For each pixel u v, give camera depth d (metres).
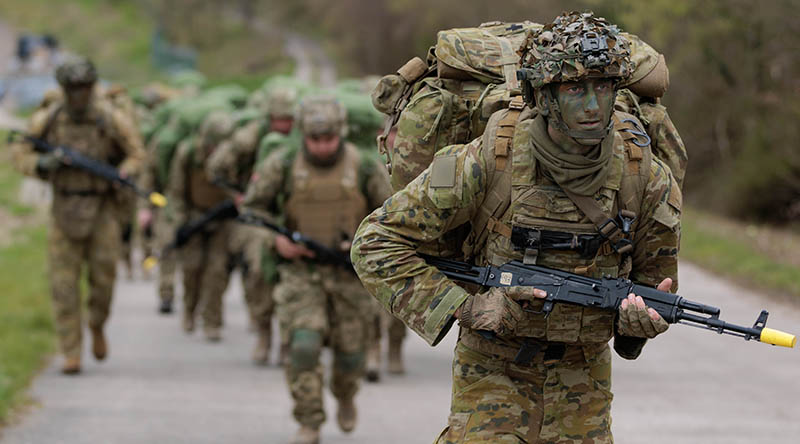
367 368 24.77
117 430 19.53
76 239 23.69
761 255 46.06
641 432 20.17
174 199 29.48
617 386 24.28
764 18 50.06
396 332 25.69
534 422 10.45
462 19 80.94
